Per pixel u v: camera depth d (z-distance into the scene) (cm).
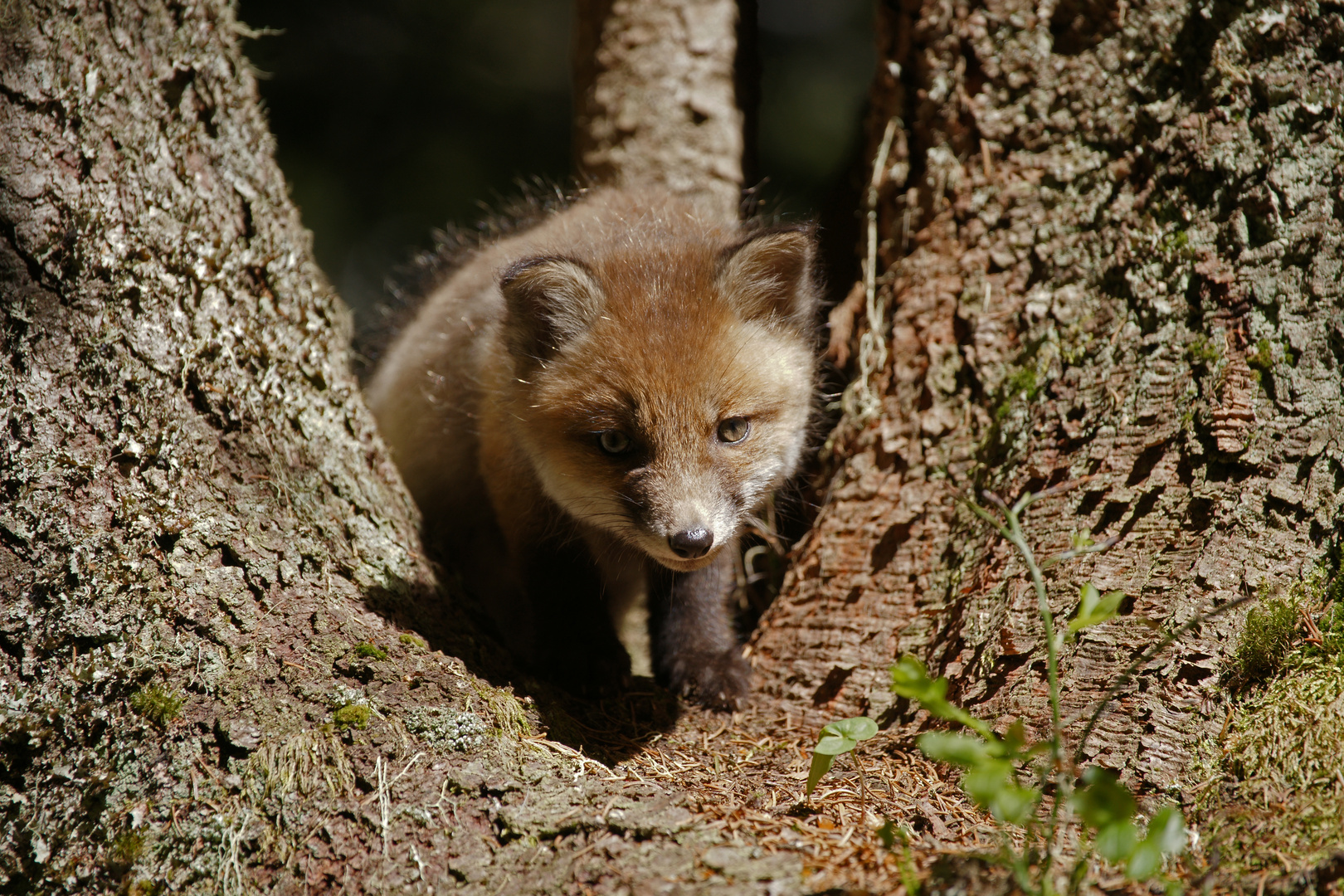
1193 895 485
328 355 792
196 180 719
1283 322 655
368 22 2253
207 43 736
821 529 842
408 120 2234
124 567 607
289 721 584
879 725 718
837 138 2244
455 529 1002
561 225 937
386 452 826
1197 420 660
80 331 634
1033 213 788
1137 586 634
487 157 2228
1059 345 751
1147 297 714
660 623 873
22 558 590
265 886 532
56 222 633
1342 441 626
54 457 609
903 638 753
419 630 702
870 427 847
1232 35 702
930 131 856
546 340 783
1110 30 759
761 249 776
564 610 839
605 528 802
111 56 677
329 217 2125
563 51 2420
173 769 564
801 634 802
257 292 745
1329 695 565
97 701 576
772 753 696
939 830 569
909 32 884
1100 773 456
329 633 639
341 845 540
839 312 976
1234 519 626
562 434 768
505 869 520
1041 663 640
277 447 715
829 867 508
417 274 1191
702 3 1195
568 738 682
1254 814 534
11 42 638
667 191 1037
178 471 653
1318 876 479
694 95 1184
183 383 671
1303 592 601
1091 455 699
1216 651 593
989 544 727
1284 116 679
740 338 770
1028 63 796
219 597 628
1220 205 696
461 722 597
